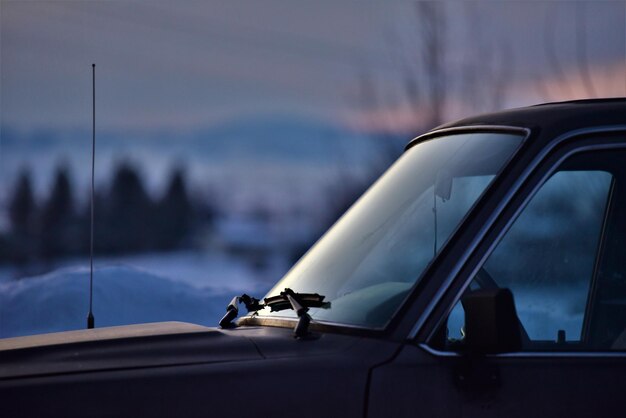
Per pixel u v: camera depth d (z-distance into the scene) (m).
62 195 87.12
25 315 13.15
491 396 4.11
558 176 4.44
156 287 13.83
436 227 4.53
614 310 4.43
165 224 91.62
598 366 4.20
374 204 5.00
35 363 4.19
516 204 4.36
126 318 13.18
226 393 4.05
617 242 4.47
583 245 4.45
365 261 4.67
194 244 87.69
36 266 75.31
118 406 3.98
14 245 81.31
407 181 4.92
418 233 4.57
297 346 4.32
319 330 4.45
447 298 4.20
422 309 4.20
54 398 3.96
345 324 4.38
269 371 4.11
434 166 4.82
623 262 4.46
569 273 4.42
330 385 4.09
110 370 4.11
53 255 80.25
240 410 4.03
